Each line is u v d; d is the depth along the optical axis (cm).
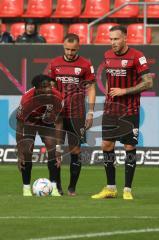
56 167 3584
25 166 3550
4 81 5069
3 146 5128
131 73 3441
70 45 3553
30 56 5041
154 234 2489
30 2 6706
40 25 6494
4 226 2636
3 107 5084
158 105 5056
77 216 2867
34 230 2555
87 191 3869
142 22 6550
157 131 5081
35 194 3566
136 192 3797
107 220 2773
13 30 6419
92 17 6562
